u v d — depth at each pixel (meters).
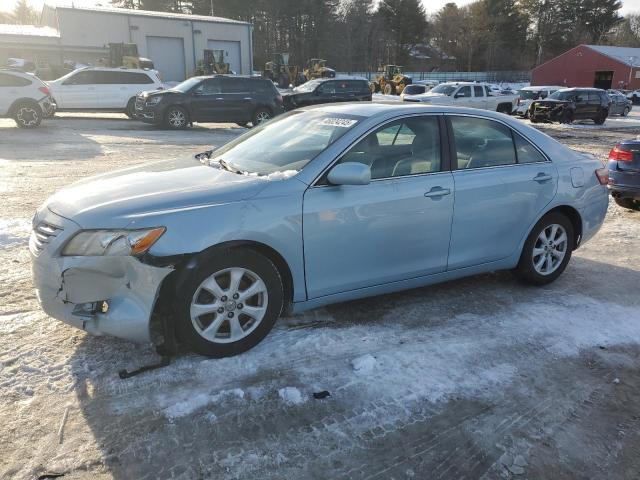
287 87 40.81
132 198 3.30
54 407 2.96
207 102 18.92
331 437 2.82
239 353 3.52
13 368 3.30
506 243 4.58
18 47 37.12
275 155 3.98
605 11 91.25
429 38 94.69
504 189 4.42
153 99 18.59
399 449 2.75
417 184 3.99
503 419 3.02
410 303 4.48
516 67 88.06
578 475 2.63
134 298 3.15
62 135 15.80
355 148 3.80
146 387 3.16
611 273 5.44
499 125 4.59
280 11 73.06
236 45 43.59
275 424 2.90
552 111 26.55
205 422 2.89
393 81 39.72
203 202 3.29
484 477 2.59
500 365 3.57
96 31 38.38
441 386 3.30
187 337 3.29
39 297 3.30
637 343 3.95
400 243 3.97
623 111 35.12
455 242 4.27
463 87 26.88
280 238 3.46
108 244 3.05
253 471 2.57
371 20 83.25
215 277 3.33
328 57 79.06
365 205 3.75
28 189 8.29
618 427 3.00
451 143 4.26
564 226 4.93
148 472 2.53
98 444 2.70
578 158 5.05
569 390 3.33
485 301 4.58
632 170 7.87
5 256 5.29
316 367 3.44
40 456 2.60
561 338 3.97
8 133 15.77
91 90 20.22
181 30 40.81
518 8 92.19
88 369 3.32
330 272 3.74
